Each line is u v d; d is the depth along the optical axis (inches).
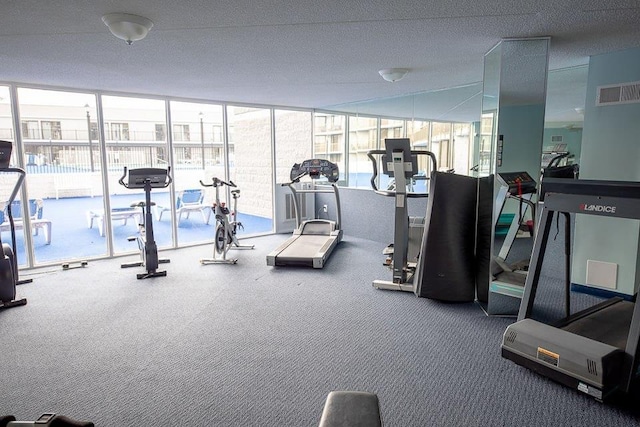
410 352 113.7
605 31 119.4
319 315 140.8
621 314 116.0
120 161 344.2
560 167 173.8
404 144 149.8
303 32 117.6
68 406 89.7
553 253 178.5
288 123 326.0
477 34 121.1
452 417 85.3
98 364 107.7
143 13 101.0
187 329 129.6
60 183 349.7
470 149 205.2
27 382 99.1
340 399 43.8
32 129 321.4
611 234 152.7
